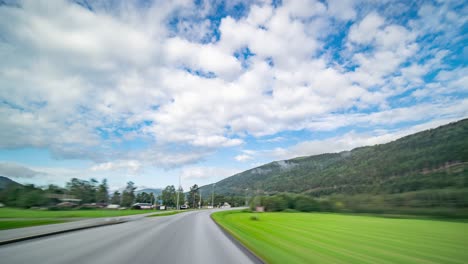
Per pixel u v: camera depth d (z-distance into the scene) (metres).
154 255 9.19
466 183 58.72
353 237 20.52
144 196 137.00
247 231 21.39
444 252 14.52
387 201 60.88
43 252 9.41
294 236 19.70
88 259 8.26
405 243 17.81
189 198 158.38
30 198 70.00
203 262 8.33
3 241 11.32
